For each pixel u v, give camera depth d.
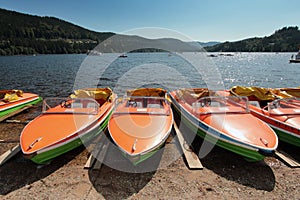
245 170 3.96
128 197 3.24
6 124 6.26
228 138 4.19
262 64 42.72
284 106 5.89
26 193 3.29
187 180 3.66
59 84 16.78
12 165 4.05
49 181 3.58
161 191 3.37
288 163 4.09
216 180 3.65
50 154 3.88
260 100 6.67
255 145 3.83
